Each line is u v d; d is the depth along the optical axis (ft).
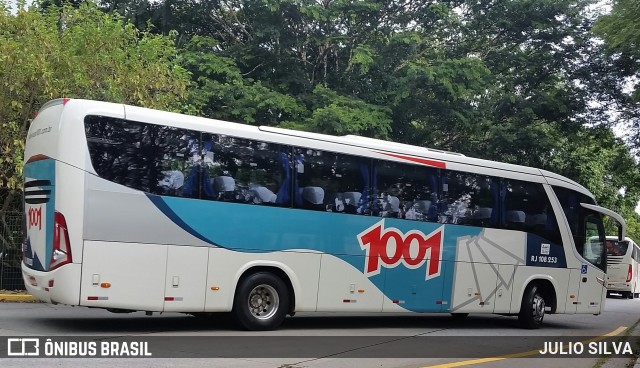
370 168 38.86
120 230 30.68
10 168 49.39
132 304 30.81
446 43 90.27
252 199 34.50
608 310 70.23
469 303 42.34
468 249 42.52
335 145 37.78
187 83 57.11
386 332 38.65
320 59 84.23
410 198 40.32
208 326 36.17
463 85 77.71
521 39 90.43
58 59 49.57
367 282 38.01
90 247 29.94
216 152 33.76
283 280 35.78
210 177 33.42
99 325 34.83
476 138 90.22
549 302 47.24
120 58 52.75
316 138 37.24
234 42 86.63
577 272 48.37
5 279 50.26
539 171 47.62
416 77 75.61
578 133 91.81
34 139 32.94
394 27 84.33
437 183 41.68
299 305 35.68
